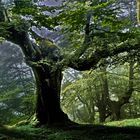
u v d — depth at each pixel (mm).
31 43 17969
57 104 19438
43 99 19281
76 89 27094
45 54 17812
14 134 13664
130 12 20734
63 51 17125
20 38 17391
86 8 14164
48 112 19188
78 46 16844
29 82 28578
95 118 34188
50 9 14945
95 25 15312
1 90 27734
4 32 14148
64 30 16109
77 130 17469
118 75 26562
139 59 16531
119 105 27547
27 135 14453
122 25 15445
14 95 24922
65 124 19016
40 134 16547
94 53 16531
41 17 14688
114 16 15094
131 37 14805
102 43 15406
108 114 28203
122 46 15750
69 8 14633
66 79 30828
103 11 14578
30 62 17922
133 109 32125
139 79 26281
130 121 22094
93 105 30562
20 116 23281
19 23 14508
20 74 30438
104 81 27766
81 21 14867
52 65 17297
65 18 14727
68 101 28109
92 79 25781
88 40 15477
